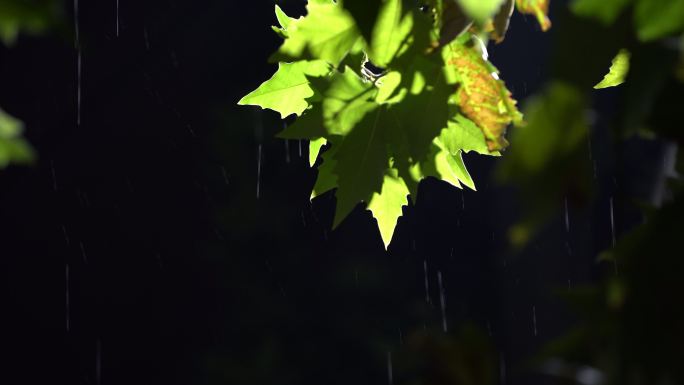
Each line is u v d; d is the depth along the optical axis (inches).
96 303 552.4
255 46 553.9
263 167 556.7
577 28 27.0
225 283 549.3
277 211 550.0
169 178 557.0
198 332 553.0
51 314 545.0
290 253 549.3
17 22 68.2
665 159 28.4
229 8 536.4
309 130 54.8
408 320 519.2
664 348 24.6
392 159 54.7
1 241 533.6
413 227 532.4
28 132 497.0
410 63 50.9
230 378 522.0
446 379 32.5
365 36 45.0
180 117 545.3
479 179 411.8
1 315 538.6
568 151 26.7
